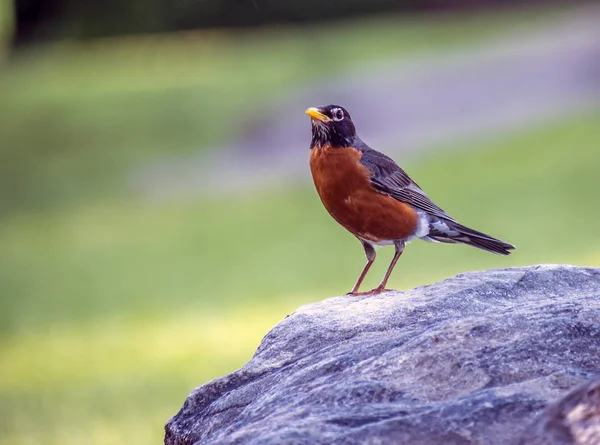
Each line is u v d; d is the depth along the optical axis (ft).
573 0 134.62
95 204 79.41
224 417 13.89
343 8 139.03
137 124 99.14
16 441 31.68
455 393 11.83
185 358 40.63
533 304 14.07
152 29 136.67
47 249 68.18
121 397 35.55
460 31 122.31
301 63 114.11
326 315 15.87
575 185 65.41
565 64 93.25
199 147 89.97
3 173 90.27
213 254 62.03
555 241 54.24
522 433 10.46
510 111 85.56
